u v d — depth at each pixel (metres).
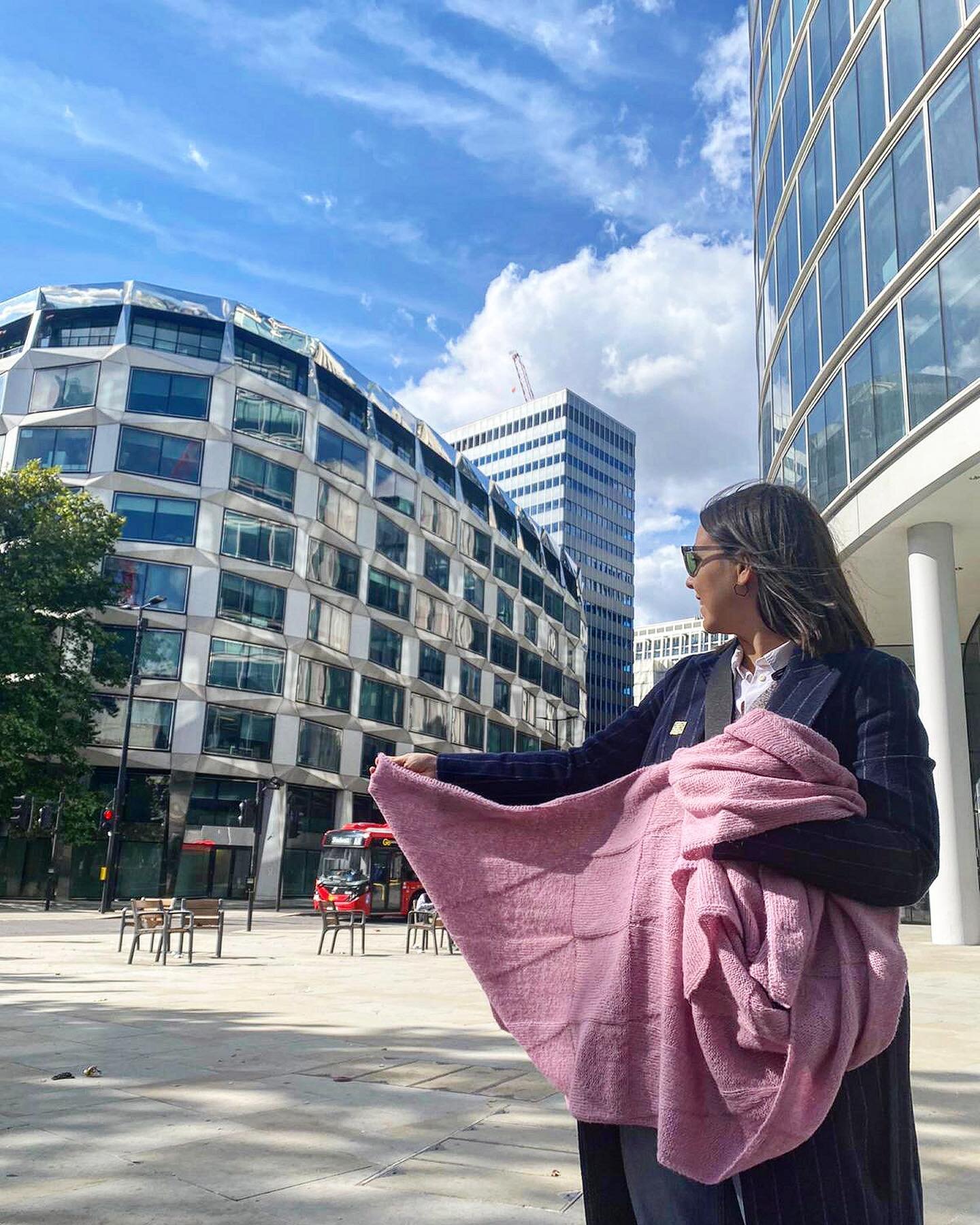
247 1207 3.12
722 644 1.62
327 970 12.30
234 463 38.44
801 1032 1.06
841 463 18.77
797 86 22.14
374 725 43.22
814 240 20.58
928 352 15.62
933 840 1.17
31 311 38.91
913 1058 6.24
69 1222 2.96
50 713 30.48
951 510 16.50
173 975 11.62
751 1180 1.10
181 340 39.12
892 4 17.02
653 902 1.28
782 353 23.22
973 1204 3.27
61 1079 5.28
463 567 52.28
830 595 1.37
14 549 31.02
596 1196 1.30
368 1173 3.54
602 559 113.62
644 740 1.65
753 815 1.13
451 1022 7.67
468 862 1.45
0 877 34.66
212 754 36.06
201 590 36.81
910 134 16.34
